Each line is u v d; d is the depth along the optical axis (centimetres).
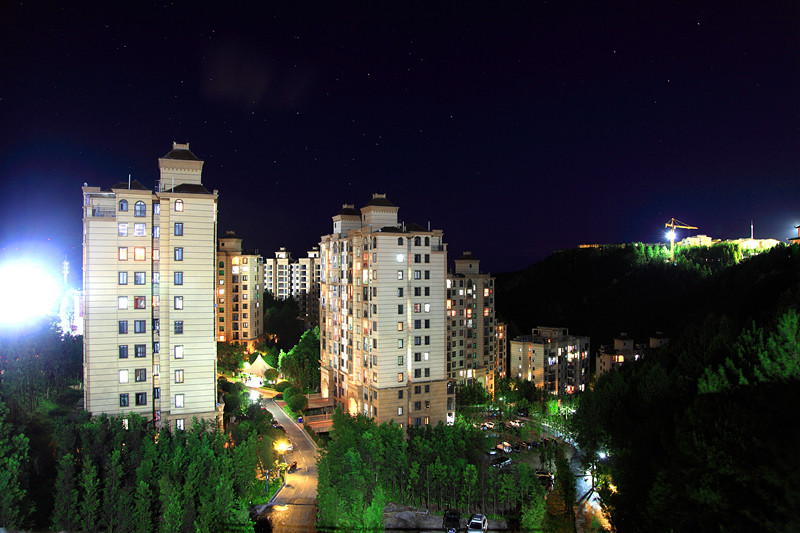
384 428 7194
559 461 5628
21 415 6706
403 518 6238
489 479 6481
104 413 6375
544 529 5441
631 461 4984
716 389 4653
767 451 3559
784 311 6278
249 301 15100
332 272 11519
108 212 7131
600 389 7238
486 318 14050
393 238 9462
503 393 13238
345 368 10706
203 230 7275
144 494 4891
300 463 8069
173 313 7106
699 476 3831
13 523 4450
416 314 9694
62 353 9438
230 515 5125
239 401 9088
